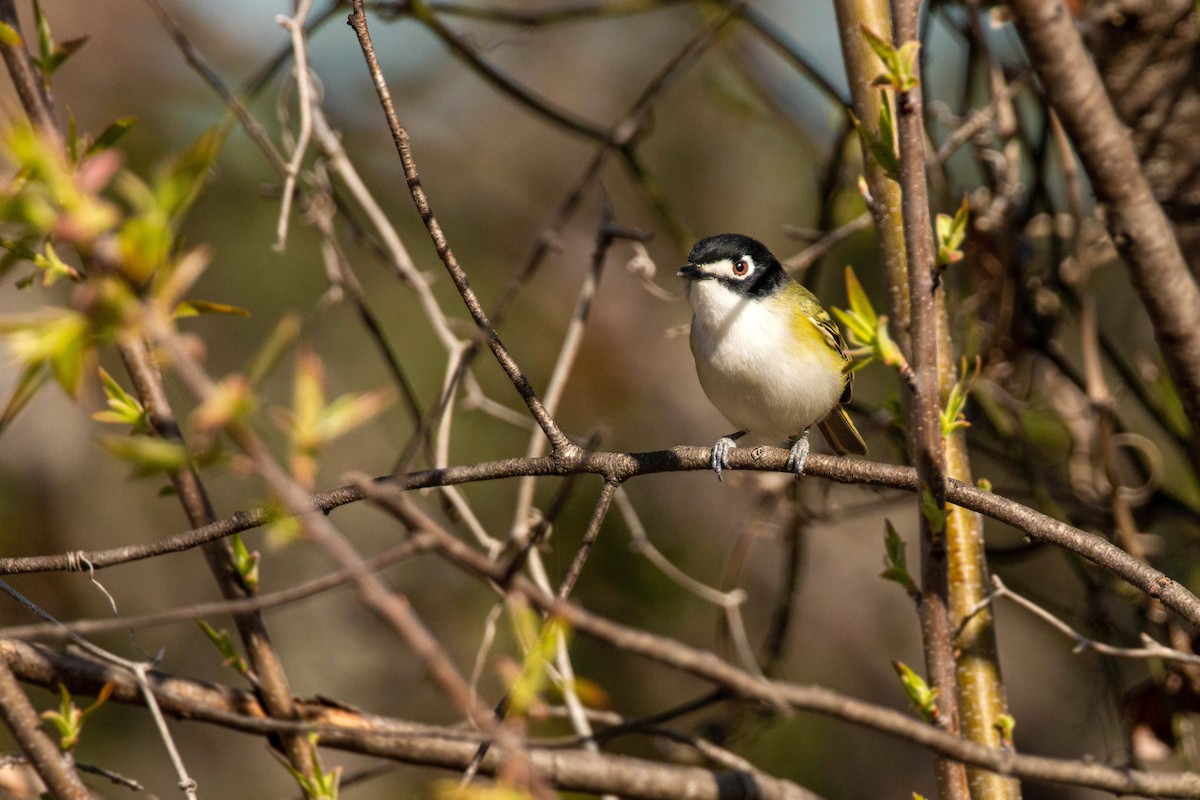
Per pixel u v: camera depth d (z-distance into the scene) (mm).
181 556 14383
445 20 13609
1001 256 10758
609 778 8375
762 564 16391
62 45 7027
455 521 9477
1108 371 13281
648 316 17344
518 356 15898
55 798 6176
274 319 14359
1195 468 8414
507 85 11555
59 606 13617
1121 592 10109
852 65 7449
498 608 8875
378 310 14633
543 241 10891
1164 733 9680
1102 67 9039
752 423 10320
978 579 7648
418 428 9617
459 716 13758
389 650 14367
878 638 16547
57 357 3459
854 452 11031
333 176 13070
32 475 14000
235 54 15984
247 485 14258
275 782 13891
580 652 13484
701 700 8727
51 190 3496
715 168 16969
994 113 9531
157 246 3432
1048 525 6227
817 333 10008
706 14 12438
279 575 14555
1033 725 15188
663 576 13938
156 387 7293
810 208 16312
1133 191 7484
